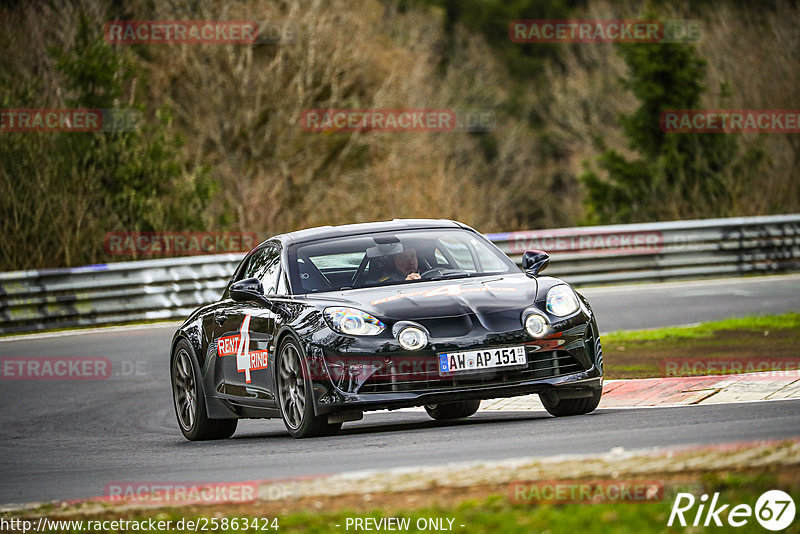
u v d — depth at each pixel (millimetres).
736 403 25109
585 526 13805
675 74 113000
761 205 102688
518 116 165500
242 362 27281
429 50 148625
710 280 66562
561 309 24688
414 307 24281
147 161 86375
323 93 135125
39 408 37219
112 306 59469
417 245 27359
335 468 19531
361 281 26391
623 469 16016
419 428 25906
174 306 61094
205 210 90375
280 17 132375
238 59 130000
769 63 140125
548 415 26594
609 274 66312
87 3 116312
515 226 124562
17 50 110438
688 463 15938
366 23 138500
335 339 23875
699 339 39844
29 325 57500
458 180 134375
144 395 38844
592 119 158875
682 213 104625
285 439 25688
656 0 154500
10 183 71500
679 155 107875
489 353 23672
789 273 69188
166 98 125125
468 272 26891
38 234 71938
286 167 125750
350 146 128125
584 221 117500
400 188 122312
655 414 23906
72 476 22703
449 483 16234
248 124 126562
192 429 29625
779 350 35625
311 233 28312
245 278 28422
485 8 172125
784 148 111188
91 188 79375
